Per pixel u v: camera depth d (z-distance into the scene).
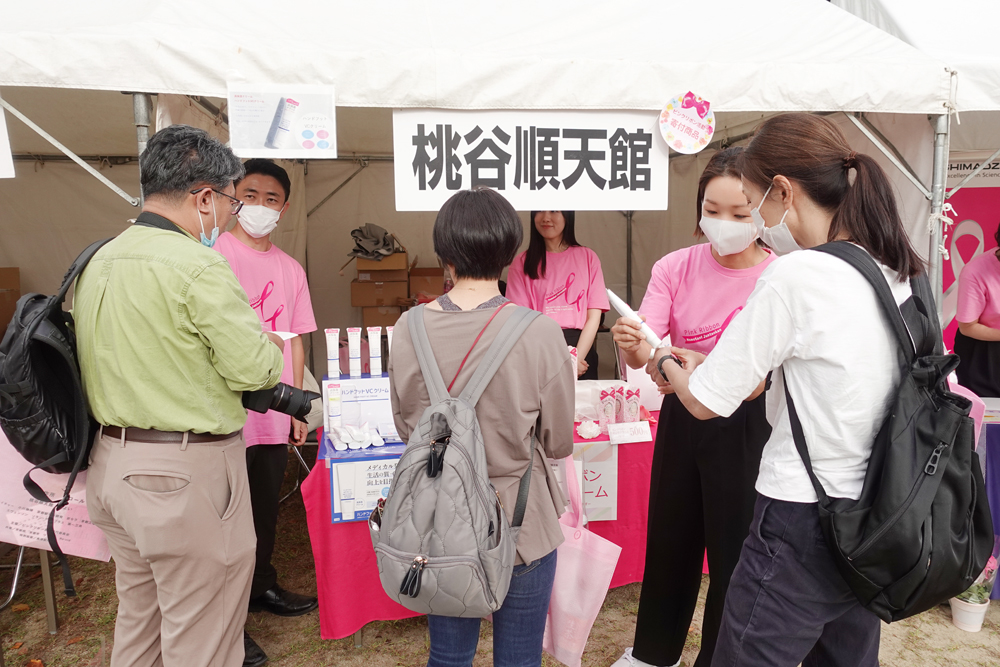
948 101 2.23
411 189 2.00
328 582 2.08
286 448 2.33
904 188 2.43
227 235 2.21
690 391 1.15
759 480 1.13
